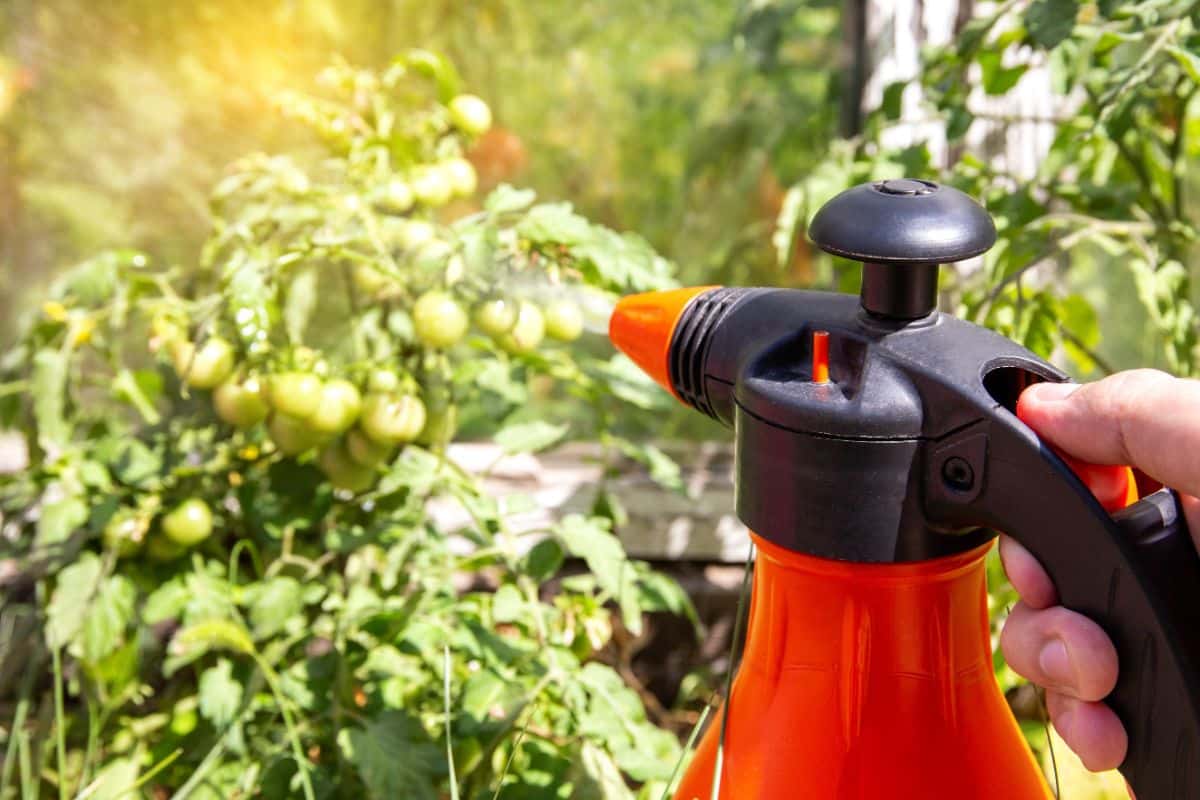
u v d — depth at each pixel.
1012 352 0.75
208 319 1.33
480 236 1.32
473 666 1.37
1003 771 0.84
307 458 1.45
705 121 3.38
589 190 3.41
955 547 0.77
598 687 1.26
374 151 1.46
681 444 1.89
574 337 1.42
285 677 1.31
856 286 1.48
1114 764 0.75
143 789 1.35
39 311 1.63
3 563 1.67
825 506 0.75
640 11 3.55
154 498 1.41
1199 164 2.89
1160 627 0.70
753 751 0.84
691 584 1.72
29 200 2.78
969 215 0.74
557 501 1.76
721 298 0.85
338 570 1.55
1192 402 0.69
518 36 3.25
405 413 1.34
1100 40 1.32
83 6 2.71
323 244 1.32
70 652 1.37
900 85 1.49
